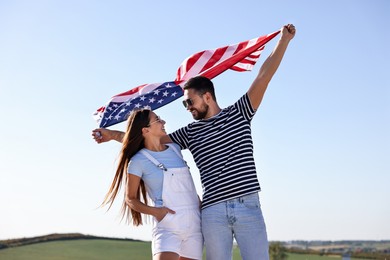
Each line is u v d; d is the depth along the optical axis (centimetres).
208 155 496
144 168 511
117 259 4659
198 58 604
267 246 480
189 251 505
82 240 5666
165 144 527
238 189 476
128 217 527
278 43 490
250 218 473
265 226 482
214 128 502
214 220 481
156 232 502
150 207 496
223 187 480
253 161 490
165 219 496
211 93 514
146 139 522
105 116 595
